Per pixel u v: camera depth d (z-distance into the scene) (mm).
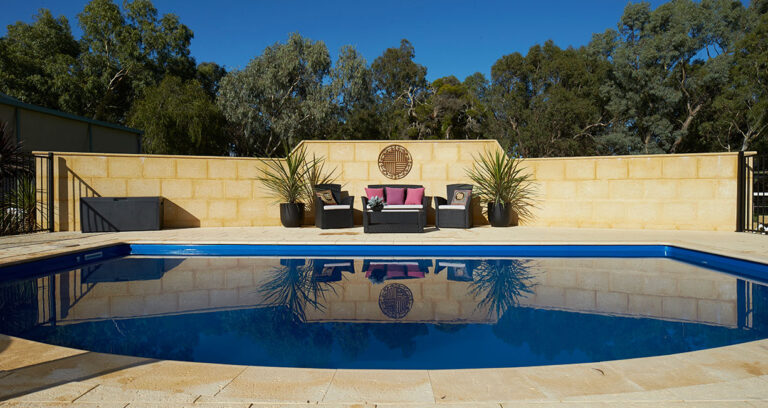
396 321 2609
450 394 1465
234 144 26672
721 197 7059
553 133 27484
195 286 3615
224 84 24281
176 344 2207
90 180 7535
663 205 7266
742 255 4324
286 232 6867
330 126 26812
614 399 1414
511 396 1445
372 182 8344
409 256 5348
